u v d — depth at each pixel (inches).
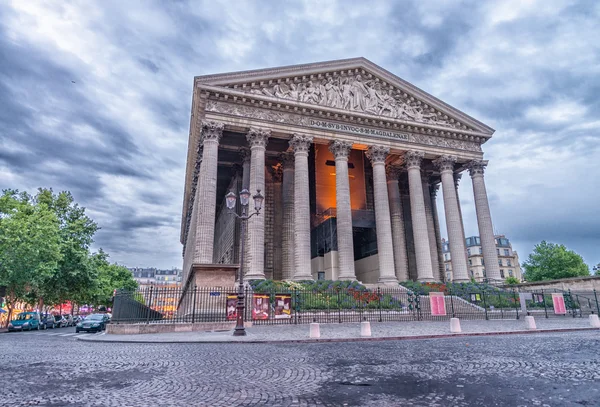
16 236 1940.2
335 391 350.9
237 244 1974.7
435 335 826.2
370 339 786.2
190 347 692.1
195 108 1755.7
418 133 1993.1
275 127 1734.7
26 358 600.7
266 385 377.4
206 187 1562.5
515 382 374.6
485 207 2005.4
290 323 1139.9
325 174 2149.4
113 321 1131.3
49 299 2571.4
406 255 2252.7
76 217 2518.5
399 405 304.0
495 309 1464.1
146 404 315.9
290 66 1793.8
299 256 1615.4
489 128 2111.2
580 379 382.9
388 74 1983.3
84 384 393.7
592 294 1572.3
